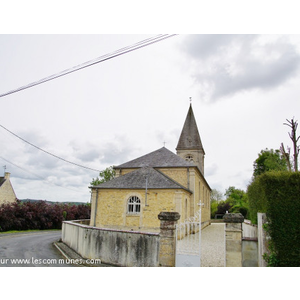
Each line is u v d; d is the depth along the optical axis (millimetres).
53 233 26594
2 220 25938
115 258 9344
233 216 7734
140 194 19781
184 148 37250
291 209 7258
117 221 19844
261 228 7723
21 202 33375
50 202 39250
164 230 8320
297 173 7438
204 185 34531
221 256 10711
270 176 7633
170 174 24891
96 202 20703
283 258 7113
